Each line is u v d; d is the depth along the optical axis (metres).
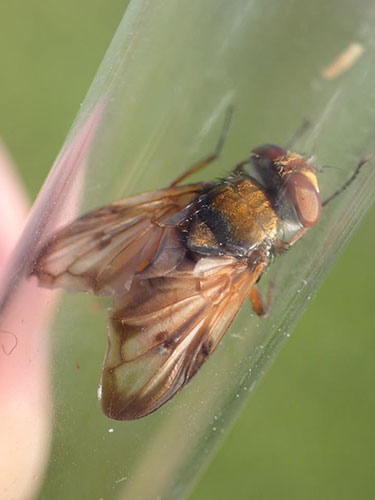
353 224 0.05
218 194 0.05
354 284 0.10
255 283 0.05
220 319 0.05
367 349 0.10
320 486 0.09
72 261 0.05
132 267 0.05
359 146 0.05
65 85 0.12
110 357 0.05
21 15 0.12
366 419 0.09
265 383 0.10
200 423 0.05
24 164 0.11
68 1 0.13
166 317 0.05
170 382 0.05
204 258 0.05
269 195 0.05
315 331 0.10
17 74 0.12
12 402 0.05
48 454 0.05
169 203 0.05
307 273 0.05
